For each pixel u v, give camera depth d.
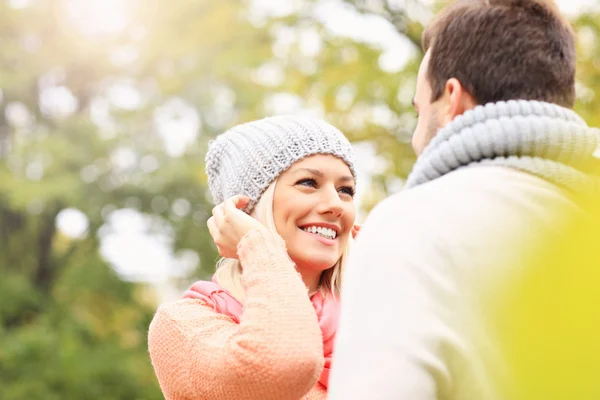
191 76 11.83
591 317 0.93
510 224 1.26
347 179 2.14
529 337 0.99
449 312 1.20
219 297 1.99
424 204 1.29
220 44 10.81
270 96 9.25
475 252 1.24
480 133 1.37
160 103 14.67
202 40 10.50
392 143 7.80
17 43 15.23
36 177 14.60
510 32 1.45
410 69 7.75
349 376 1.19
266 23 9.18
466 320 1.20
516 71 1.44
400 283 1.21
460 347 1.18
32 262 17.44
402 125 7.86
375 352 1.18
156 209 15.79
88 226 16.34
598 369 0.93
